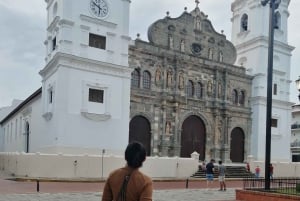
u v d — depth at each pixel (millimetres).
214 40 52844
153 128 45656
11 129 69750
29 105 52500
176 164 38281
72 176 33062
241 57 57219
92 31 40094
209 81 51312
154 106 46031
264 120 54281
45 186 26766
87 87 38938
